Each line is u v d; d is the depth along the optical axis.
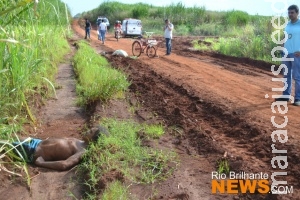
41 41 9.04
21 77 6.61
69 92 10.66
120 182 5.11
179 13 47.38
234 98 9.65
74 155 5.96
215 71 14.58
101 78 9.88
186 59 18.83
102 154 5.72
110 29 50.72
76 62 14.69
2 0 5.41
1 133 5.86
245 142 6.61
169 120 7.84
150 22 47.91
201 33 39.94
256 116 7.96
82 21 61.19
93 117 7.90
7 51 6.36
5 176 5.50
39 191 5.26
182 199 4.78
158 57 19.44
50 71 11.99
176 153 6.14
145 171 5.50
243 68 15.62
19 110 7.02
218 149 6.17
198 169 5.60
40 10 7.49
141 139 6.70
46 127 7.70
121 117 8.08
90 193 5.04
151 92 10.30
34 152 6.05
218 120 7.86
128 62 16.31
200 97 9.64
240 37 22.41
